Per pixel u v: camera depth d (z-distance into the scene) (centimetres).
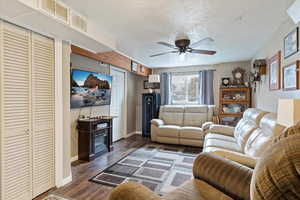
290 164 54
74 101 313
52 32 206
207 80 504
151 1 180
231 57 428
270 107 294
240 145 266
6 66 167
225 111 462
